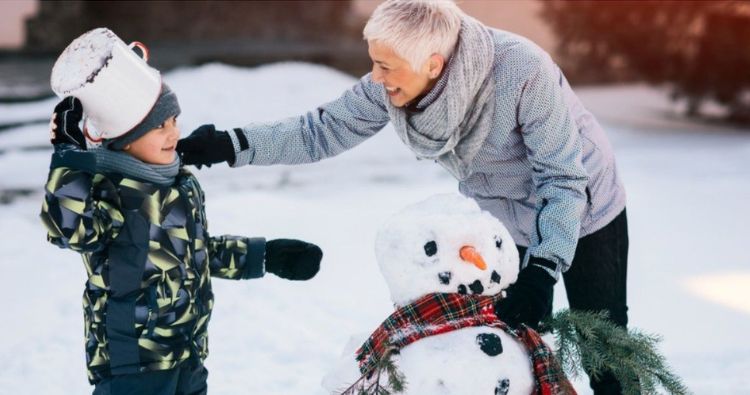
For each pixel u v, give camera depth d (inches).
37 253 273.6
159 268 111.0
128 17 831.1
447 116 117.4
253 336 202.5
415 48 112.3
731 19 687.7
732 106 685.9
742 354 195.0
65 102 107.9
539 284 112.1
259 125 132.3
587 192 129.7
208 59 731.4
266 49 797.2
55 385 178.7
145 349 111.0
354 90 134.0
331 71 663.8
